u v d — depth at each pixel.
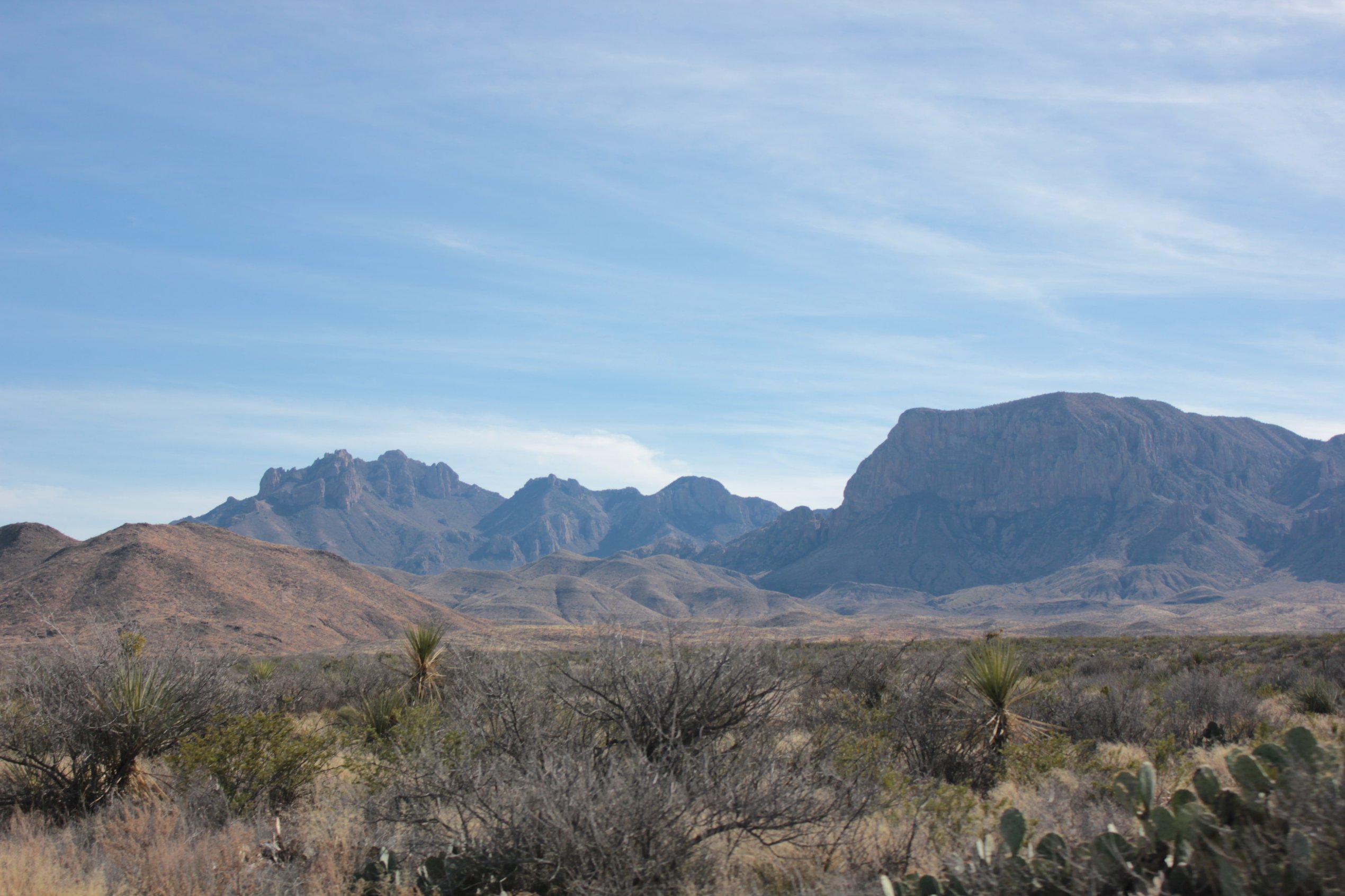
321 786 9.52
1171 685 15.73
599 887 5.43
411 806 7.04
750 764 6.58
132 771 8.96
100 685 8.91
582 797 5.71
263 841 7.04
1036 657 30.78
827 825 6.48
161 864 6.52
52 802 8.55
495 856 6.12
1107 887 4.93
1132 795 5.49
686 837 6.00
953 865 5.56
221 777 8.48
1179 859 4.89
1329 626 168.38
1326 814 4.40
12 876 6.24
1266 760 5.02
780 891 5.99
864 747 8.10
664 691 7.17
